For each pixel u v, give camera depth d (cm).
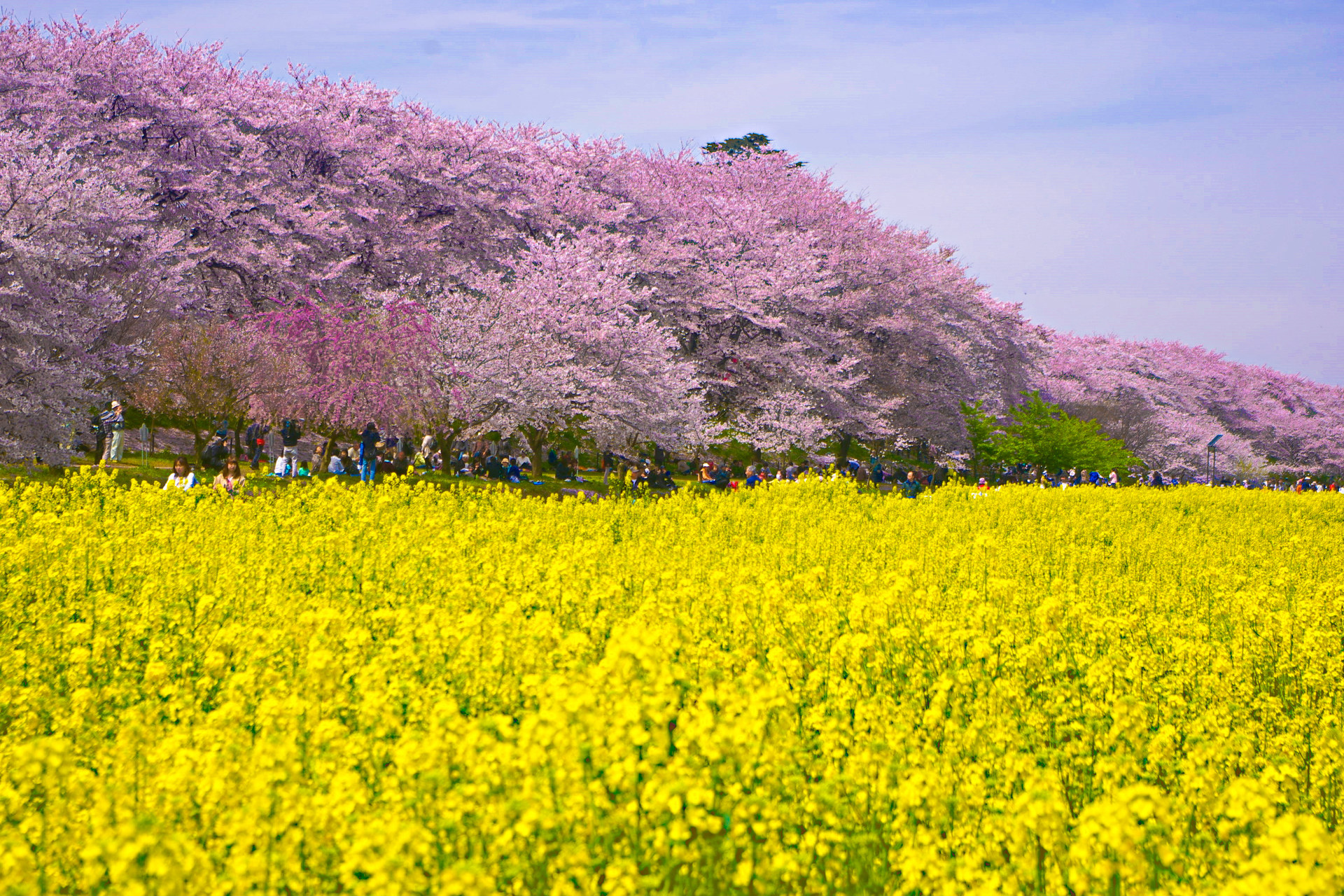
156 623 686
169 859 289
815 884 333
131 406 2697
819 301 4088
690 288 3969
